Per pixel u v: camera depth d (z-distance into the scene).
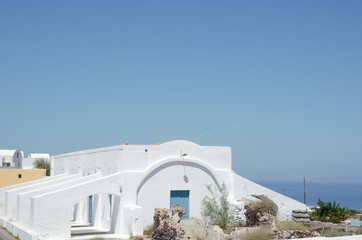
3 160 88.19
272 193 34.94
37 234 27.72
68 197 29.31
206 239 25.52
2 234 32.78
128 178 31.14
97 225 35.16
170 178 32.59
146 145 32.09
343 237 24.75
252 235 24.98
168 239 25.17
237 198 34.19
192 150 33.53
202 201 33.06
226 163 34.59
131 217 29.91
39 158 89.75
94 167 37.25
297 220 33.12
